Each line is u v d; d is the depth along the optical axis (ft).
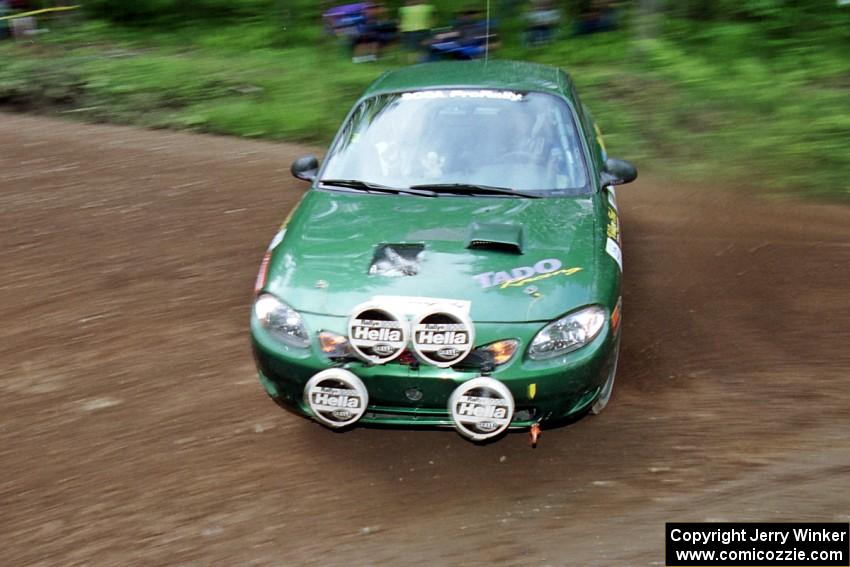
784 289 18.02
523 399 11.38
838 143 29.73
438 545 10.52
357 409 11.30
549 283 11.89
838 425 12.89
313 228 13.39
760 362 14.87
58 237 21.27
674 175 27.48
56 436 12.88
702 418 13.17
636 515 11.04
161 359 15.15
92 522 10.94
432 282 11.85
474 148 15.02
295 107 36.14
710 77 38.42
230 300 17.51
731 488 11.53
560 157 14.94
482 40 43.70
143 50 49.83
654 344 15.61
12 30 49.62
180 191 25.26
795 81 38.45
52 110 37.24
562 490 11.62
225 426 13.14
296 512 11.16
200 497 11.44
